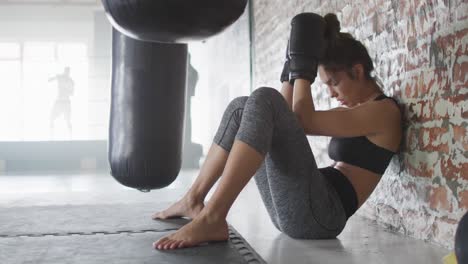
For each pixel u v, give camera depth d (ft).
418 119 7.00
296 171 6.38
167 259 5.65
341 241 7.03
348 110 6.64
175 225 7.72
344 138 7.01
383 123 6.79
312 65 6.46
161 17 4.48
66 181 19.71
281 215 6.89
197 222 6.22
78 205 10.39
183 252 5.94
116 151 9.54
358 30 9.13
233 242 6.43
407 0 7.25
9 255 5.97
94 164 30.81
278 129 6.20
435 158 6.63
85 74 39.55
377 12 8.29
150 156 9.43
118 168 9.57
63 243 6.60
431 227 6.82
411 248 6.51
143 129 9.38
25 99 38.96
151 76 9.33
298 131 6.30
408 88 7.27
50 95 39.27
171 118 9.55
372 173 6.93
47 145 30.17
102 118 37.09
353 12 9.35
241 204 11.57
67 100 36.65
